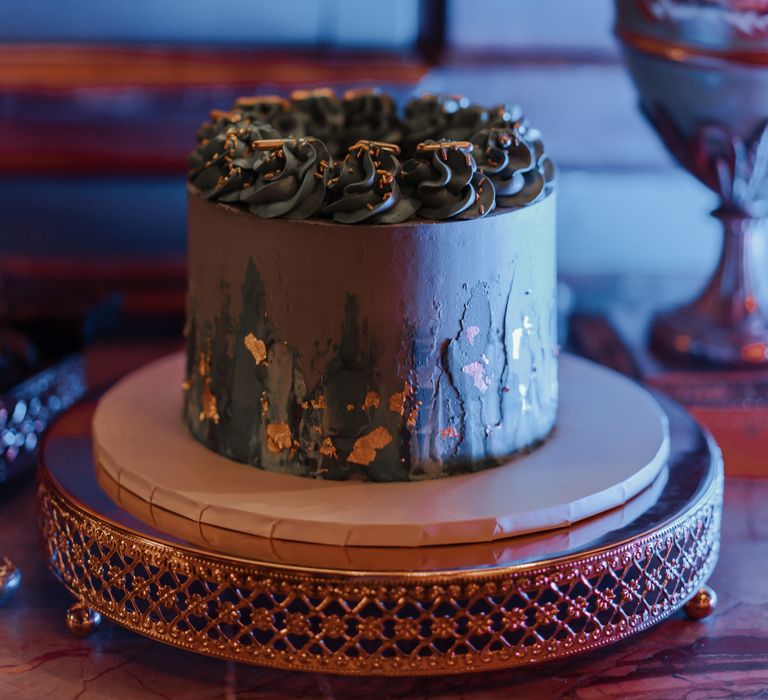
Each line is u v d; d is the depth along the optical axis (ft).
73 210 4.33
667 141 3.73
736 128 3.58
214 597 2.87
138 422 3.24
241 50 4.17
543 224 3.07
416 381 2.98
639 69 3.61
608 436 3.18
